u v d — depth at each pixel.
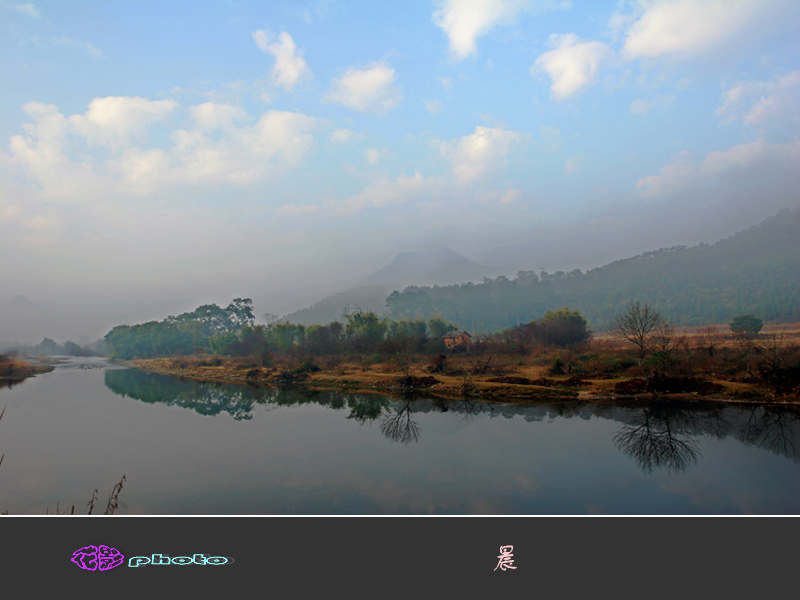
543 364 41.00
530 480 14.68
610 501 12.78
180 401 35.16
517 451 17.95
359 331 65.00
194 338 107.12
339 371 45.94
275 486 14.57
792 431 20.06
